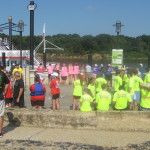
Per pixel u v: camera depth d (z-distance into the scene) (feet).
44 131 21.97
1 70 20.74
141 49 346.54
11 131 21.99
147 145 18.49
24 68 63.16
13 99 32.37
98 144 18.85
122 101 25.11
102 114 22.02
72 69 69.15
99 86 36.27
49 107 37.76
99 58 361.71
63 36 416.67
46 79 68.95
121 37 380.58
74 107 34.81
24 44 316.40
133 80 32.14
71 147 18.07
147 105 25.08
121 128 21.86
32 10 66.90
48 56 358.23
